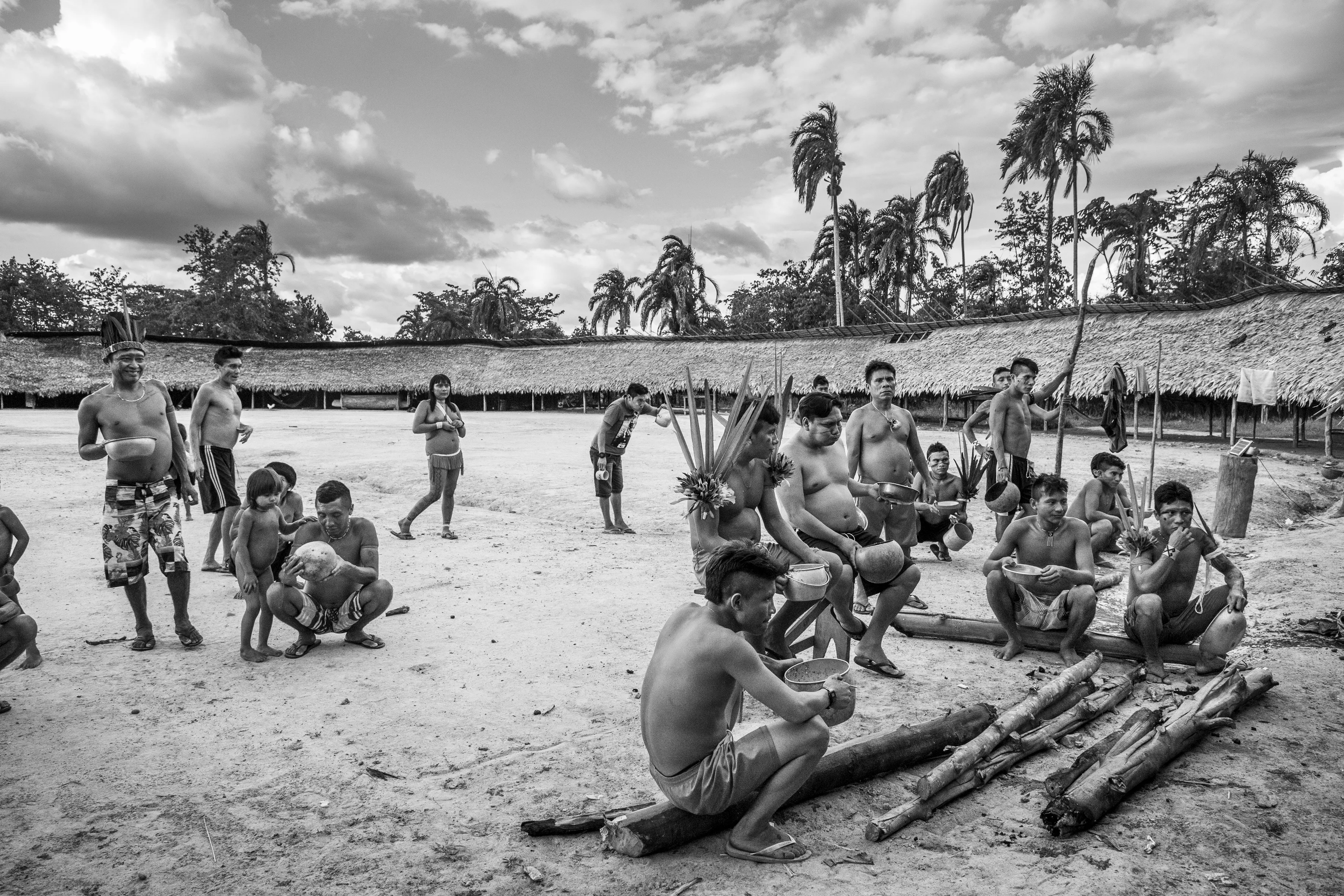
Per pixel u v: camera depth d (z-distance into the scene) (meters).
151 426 5.77
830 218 52.66
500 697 4.97
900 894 3.05
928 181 49.00
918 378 31.30
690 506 4.78
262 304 71.25
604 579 7.91
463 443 22.73
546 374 46.91
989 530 10.73
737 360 40.47
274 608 5.49
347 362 51.97
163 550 5.71
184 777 3.93
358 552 5.88
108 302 80.06
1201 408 28.72
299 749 4.24
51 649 5.77
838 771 3.80
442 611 6.80
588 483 14.17
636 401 10.20
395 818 3.59
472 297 74.81
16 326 76.69
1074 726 4.49
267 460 17.81
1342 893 3.02
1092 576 5.73
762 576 3.24
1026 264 54.62
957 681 5.27
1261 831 3.46
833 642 6.00
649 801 3.71
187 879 3.12
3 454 17.88
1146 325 26.77
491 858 3.29
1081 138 43.62
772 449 5.03
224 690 5.05
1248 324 23.88
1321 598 7.12
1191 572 5.42
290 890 3.06
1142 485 14.03
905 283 51.47
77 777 3.92
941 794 3.70
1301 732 4.43
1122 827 3.50
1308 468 17.75
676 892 3.07
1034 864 3.24
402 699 4.93
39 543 9.34
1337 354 20.39
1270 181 43.53
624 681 5.24
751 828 3.31
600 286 62.88
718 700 3.27
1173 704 4.62
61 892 3.03
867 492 6.33
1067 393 9.66
